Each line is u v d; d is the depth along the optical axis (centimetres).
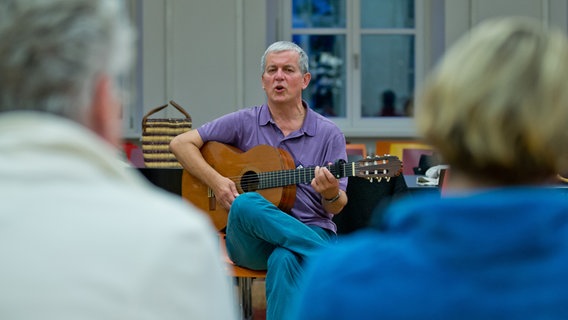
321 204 467
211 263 114
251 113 494
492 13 1027
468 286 121
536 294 120
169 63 1022
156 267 109
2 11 115
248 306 516
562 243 121
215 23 1024
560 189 407
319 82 1066
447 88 124
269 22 1048
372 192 518
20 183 112
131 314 107
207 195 499
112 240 110
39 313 106
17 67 114
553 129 121
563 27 1025
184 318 109
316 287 129
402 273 124
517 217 120
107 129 122
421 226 125
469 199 122
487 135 122
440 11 1054
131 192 115
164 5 1023
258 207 405
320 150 473
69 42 115
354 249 130
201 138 499
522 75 121
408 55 1066
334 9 1067
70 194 112
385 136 1052
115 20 120
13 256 108
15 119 114
